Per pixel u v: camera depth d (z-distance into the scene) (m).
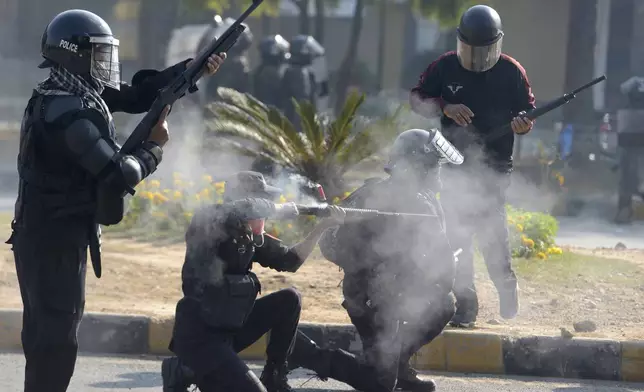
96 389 16.94
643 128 41.94
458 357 18.88
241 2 70.19
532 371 18.70
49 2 91.50
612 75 69.62
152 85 14.36
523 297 22.94
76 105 12.78
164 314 19.92
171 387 14.41
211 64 13.36
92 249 13.37
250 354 19.23
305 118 34.47
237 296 13.56
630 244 34.94
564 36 86.69
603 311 21.77
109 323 19.58
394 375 15.82
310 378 17.03
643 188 45.03
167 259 26.47
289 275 24.31
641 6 73.81
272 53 48.16
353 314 15.91
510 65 20.16
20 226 13.29
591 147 51.31
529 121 19.80
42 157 12.98
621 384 18.25
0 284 22.59
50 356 13.32
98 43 13.04
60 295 13.28
